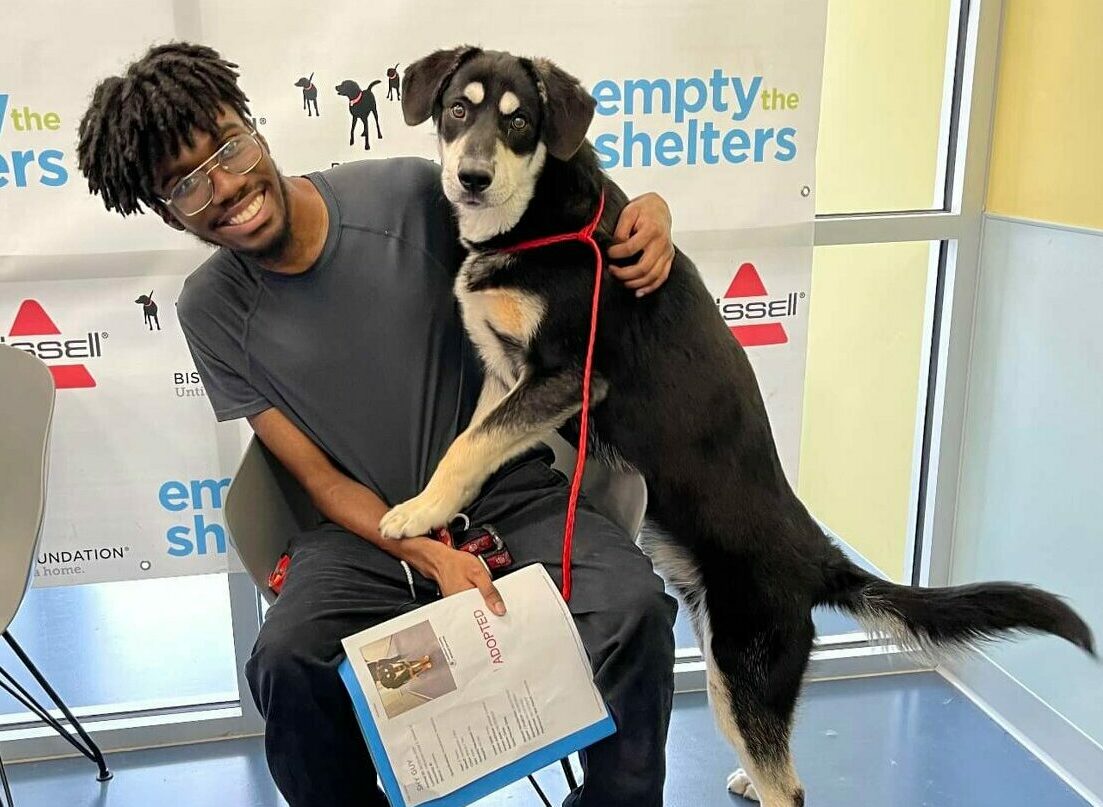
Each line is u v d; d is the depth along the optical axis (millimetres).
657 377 1569
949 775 2107
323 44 1905
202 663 2430
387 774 1236
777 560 1577
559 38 1977
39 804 2031
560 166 1540
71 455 2029
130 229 1929
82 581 2105
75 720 2014
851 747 2193
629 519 1547
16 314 1942
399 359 1572
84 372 1994
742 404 1615
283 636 1311
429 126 1983
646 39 2002
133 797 2053
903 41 2455
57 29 1814
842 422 2828
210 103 1353
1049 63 2041
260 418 1547
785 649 1559
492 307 1553
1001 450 2299
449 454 1487
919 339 2502
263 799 2047
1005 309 2246
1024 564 2250
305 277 1529
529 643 1307
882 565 2770
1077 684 2096
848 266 2680
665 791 2023
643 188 2092
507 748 1271
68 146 1872
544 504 1582
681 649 2490
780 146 2111
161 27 1848
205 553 2135
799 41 2051
